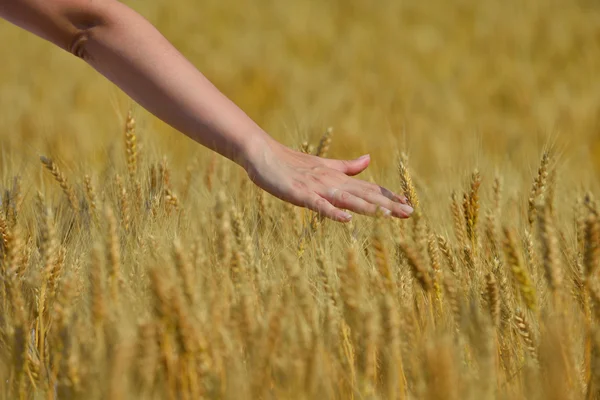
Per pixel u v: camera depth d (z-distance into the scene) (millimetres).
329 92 6430
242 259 2086
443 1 10227
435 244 2186
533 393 1995
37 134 4598
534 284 2174
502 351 2109
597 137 5449
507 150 4770
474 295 2160
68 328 2016
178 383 2025
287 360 1976
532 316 2152
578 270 2172
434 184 2844
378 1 10328
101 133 4684
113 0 2242
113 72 2236
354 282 2027
